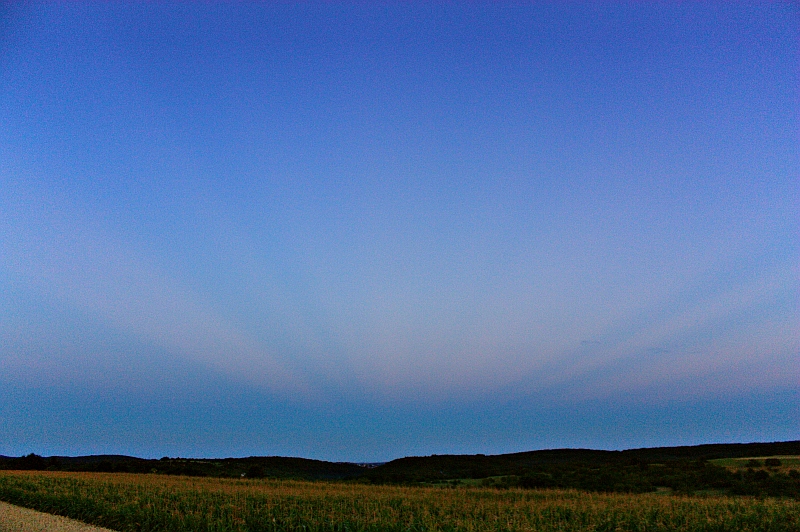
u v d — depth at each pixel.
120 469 109.62
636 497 45.72
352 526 26.23
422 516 31.22
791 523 30.34
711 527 29.41
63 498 34.00
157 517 27.31
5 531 25.00
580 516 32.66
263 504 35.31
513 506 37.34
